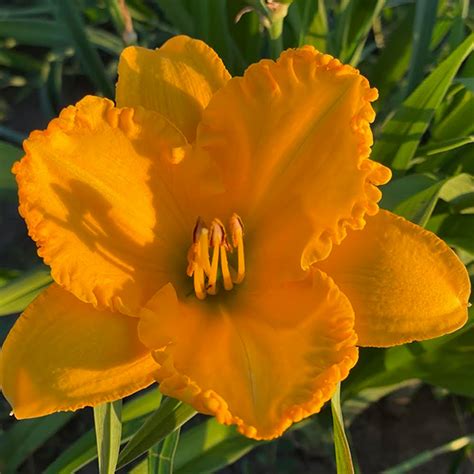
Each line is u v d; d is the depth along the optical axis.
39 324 0.29
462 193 0.35
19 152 0.36
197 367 0.29
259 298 0.31
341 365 0.28
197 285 0.31
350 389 0.39
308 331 0.29
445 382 0.37
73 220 0.29
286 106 0.30
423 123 0.36
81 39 0.42
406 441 0.44
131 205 0.30
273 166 0.31
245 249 0.32
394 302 0.29
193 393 0.27
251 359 0.29
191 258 0.30
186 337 0.30
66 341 0.29
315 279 0.29
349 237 0.30
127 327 0.29
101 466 0.30
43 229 0.28
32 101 0.56
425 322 0.29
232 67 0.41
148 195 0.31
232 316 0.31
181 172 0.31
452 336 0.36
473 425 0.44
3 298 0.32
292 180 0.31
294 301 0.30
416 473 0.43
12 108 0.56
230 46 0.41
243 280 0.32
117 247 0.30
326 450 0.43
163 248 0.31
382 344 0.29
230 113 0.30
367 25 0.41
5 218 0.51
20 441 0.37
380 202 0.35
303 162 0.30
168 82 0.32
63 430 0.45
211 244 0.30
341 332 0.29
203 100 0.32
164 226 0.31
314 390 0.28
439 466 0.43
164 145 0.30
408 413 0.45
